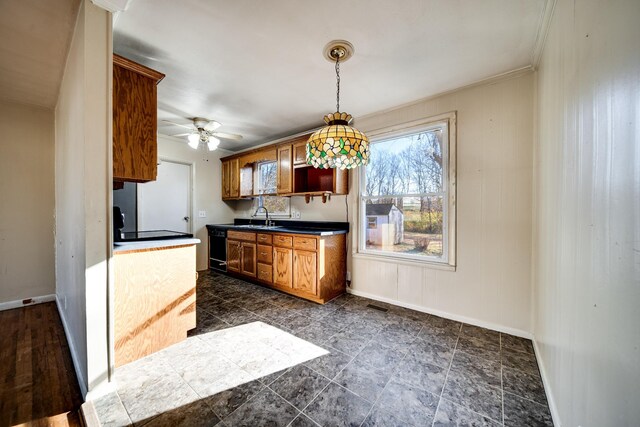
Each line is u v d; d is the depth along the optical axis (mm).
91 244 1399
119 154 1758
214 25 1598
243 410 1341
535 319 1990
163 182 4117
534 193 2057
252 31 1653
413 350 1923
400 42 1764
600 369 792
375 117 3051
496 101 2252
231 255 4031
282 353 1878
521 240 2139
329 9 1466
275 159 3922
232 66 2066
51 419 1294
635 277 618
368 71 2139
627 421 635
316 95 2584
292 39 1733
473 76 2213
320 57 1941
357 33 1674
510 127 2186
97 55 1390
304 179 3807
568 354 1104
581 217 984
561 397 1183
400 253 2891
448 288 2508
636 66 625
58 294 2846
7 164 2760
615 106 733
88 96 1371
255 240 3615
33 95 2645
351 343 2027
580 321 972
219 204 4836
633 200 634
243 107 2910
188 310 2090
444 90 2461
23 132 2840
